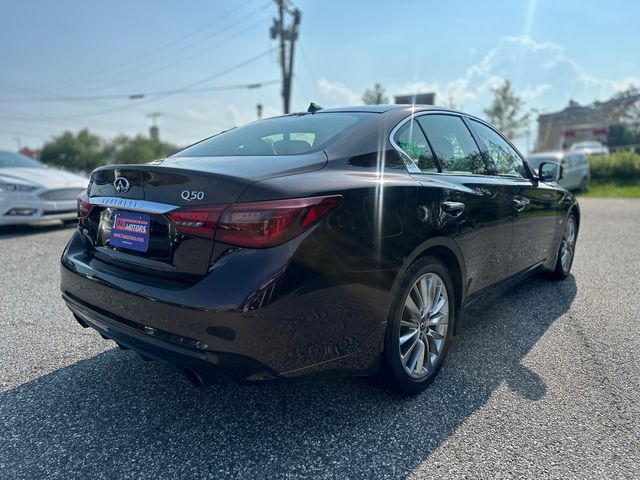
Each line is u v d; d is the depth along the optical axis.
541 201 3.71
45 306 3.85
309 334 1.89
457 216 2.58
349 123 2.54
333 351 1.99
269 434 2.15
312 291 1.86
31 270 4.95
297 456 2.00
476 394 2.48
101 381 2.64
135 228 2.15
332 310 1.94
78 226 2.62
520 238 3.42
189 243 1.91
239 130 2.99
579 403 2.38
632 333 3.26
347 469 1.92
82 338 3.22
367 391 2.50
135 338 2.05
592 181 18.69
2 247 6.09
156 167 2.05
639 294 4.13
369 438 2.12
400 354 2.33
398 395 2.44
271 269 1.77
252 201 1.82
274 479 1.86
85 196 2.50
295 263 1.81
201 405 2.40
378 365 2.24
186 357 1.87
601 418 2.25
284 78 19.73
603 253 5.83
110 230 2.30
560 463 1.93
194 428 2.21
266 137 2.65
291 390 2.53
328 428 2.19
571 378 2.64
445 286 2.61
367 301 2.07
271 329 1.79
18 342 3.15
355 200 2.01
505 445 2.05
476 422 2.23
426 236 2.34
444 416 2.28
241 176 1.91
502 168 3.42
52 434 2.16
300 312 1.84
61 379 2.66
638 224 8.33
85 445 2.08
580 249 6.09
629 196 15.16
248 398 2.46
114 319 2.15
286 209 1.80
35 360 2.89
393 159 2.43
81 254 2.49
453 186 2.61
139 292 2.00
